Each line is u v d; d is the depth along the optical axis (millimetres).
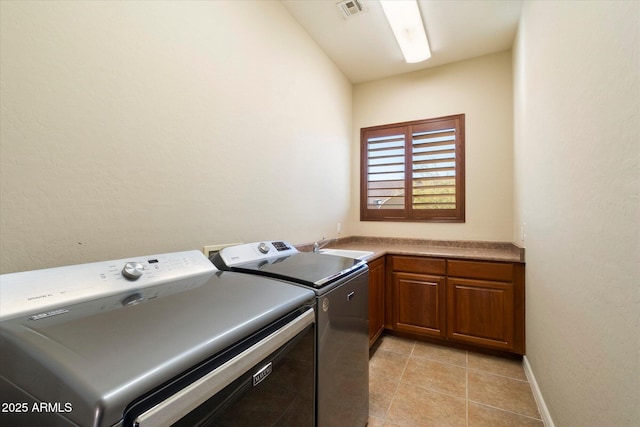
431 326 2580
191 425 568
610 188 865
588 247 1028
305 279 1139
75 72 982
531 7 1859
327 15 2252
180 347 568
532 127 1883
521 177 2285
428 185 3115
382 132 3342
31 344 541
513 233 2730
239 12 1721
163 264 1058
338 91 3082
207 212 1503
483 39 2592
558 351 1375
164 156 1287
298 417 966
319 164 2680
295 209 2293
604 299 905
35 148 889
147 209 1218
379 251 2648
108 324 637
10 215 840
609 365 872
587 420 1035
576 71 1130
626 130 772
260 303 844
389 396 1873
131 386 460
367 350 1613
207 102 1503
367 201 3434
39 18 896
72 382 452
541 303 1696
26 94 869
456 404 1791
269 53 1984
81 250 1000
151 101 1231
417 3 2080
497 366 2238
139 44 1185
